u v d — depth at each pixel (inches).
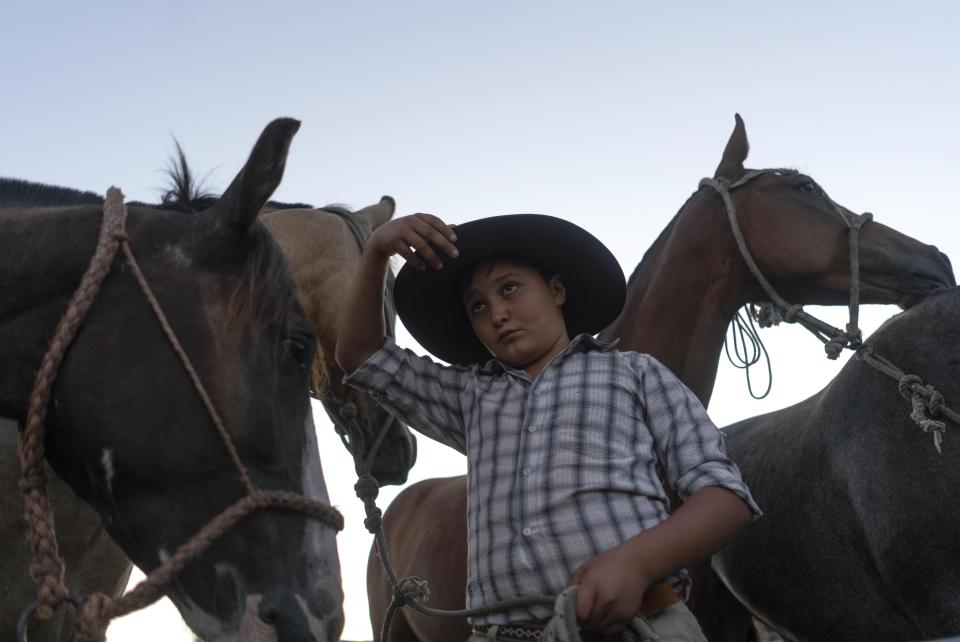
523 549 71.4
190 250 74.6
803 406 133.1
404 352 85.9
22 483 70.7
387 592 150.5
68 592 68.6
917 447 105.6
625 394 75.7
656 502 72.2
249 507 68.1
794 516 120.9
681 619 69.2
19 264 74.3
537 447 73.9
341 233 134.3
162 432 69.3
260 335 73.2
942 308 112.3
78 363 70.9
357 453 124.6
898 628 111.3
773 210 135.3
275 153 72.6
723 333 136.5
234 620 67.0
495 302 81.4
